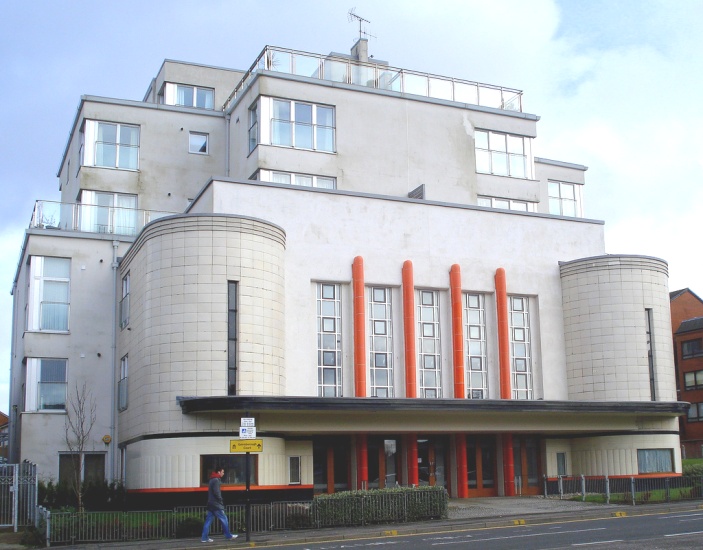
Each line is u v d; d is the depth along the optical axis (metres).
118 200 39.22
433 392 33.03
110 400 33.78
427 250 33.81
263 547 20.31
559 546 17.95
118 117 39.84
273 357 28.59
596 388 34.44
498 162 40.94
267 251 29.09
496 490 33.97
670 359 35.25
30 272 34.03
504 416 31.58
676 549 17.05
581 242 37.06
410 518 25.08
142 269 29.50
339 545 20.02
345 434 30.72
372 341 32.47
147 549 20.45
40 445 32.75
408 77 39.97
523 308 35.53
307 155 36.75
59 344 33.75
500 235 35.34
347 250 32.47
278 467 28.22
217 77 46.38
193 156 40.75
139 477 27.97
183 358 27.47
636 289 34.88
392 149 38.47
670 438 34.72
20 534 24.27
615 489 33.53
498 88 42.00
